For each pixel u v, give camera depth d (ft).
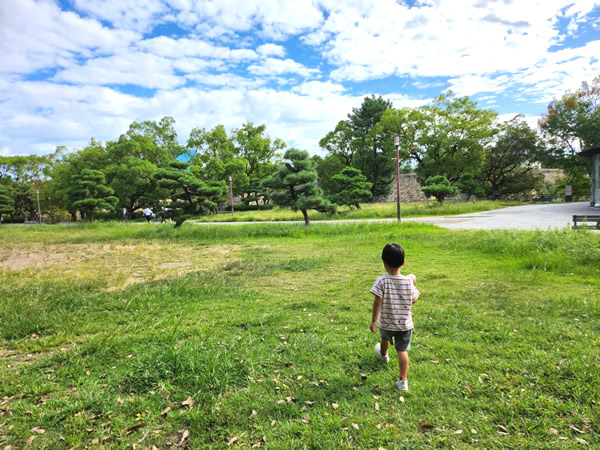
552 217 60.44
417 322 14.92
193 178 89.40
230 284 22.88
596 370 10.19
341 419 8.65
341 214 93.66
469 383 9.98
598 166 81.46
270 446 7.82
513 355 11.54
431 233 42.83
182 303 18.90
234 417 8.87
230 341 13.25
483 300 17.67
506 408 8.77
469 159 127.65
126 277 26.16
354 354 12.04
